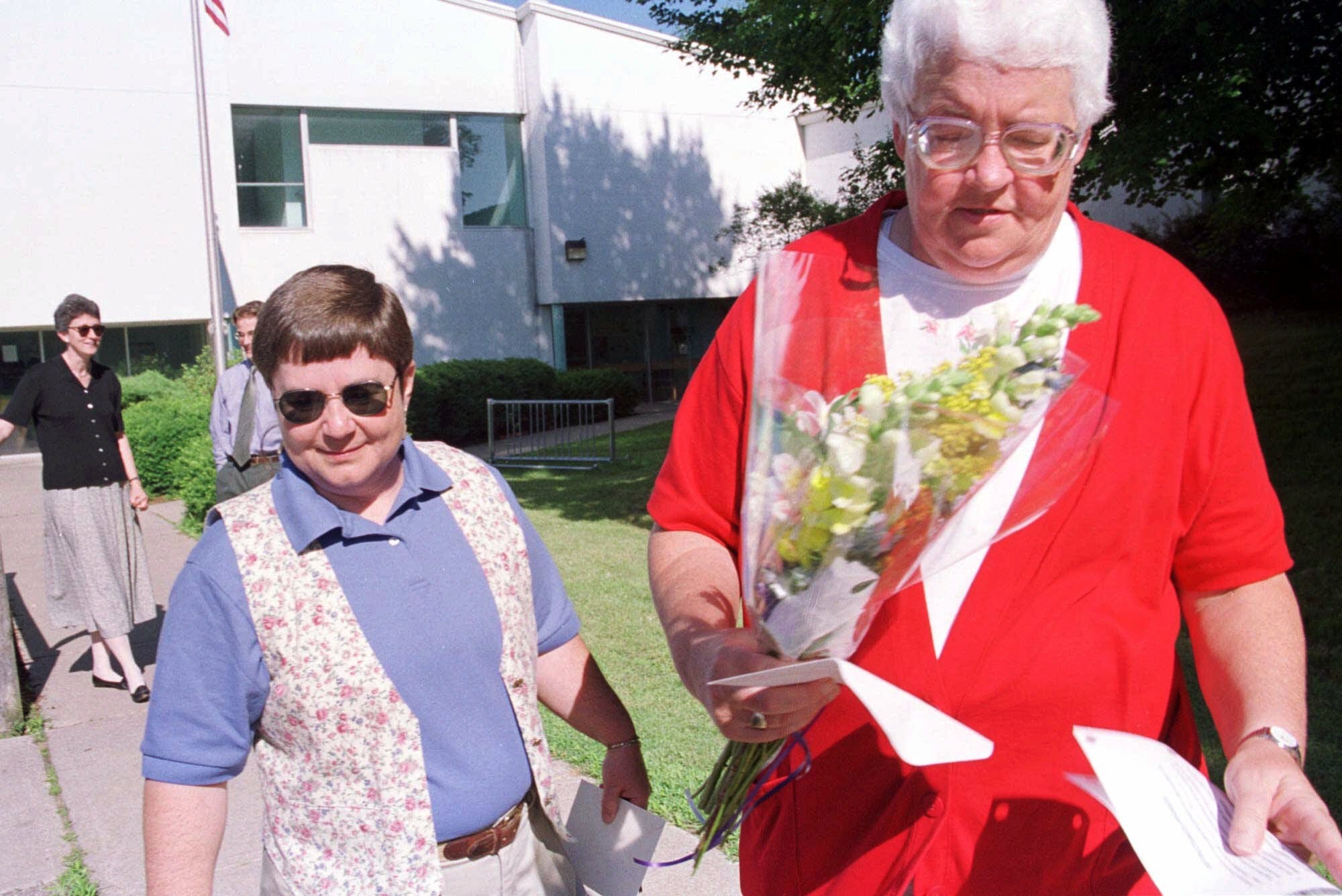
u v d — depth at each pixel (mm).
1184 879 1168
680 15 9789
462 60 19562
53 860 3615
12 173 16578
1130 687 1493
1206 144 6973
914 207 1511
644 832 2078
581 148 20516
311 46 18203
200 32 11117
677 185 21719
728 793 1601
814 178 23062
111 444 5348
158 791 1724
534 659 2020
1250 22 6516
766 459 1409
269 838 1851
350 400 1751
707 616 1549
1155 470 1475
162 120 17344
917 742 1150
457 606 1847
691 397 1760
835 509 1277
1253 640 1496
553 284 20422
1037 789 1488
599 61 20547
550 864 2012
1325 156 7863
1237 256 14180
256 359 1816
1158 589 1515
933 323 1554
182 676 1734
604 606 6184
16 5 16344
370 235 19031
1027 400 1256
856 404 1328
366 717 1765
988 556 1475
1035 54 1334
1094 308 1522
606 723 2166
